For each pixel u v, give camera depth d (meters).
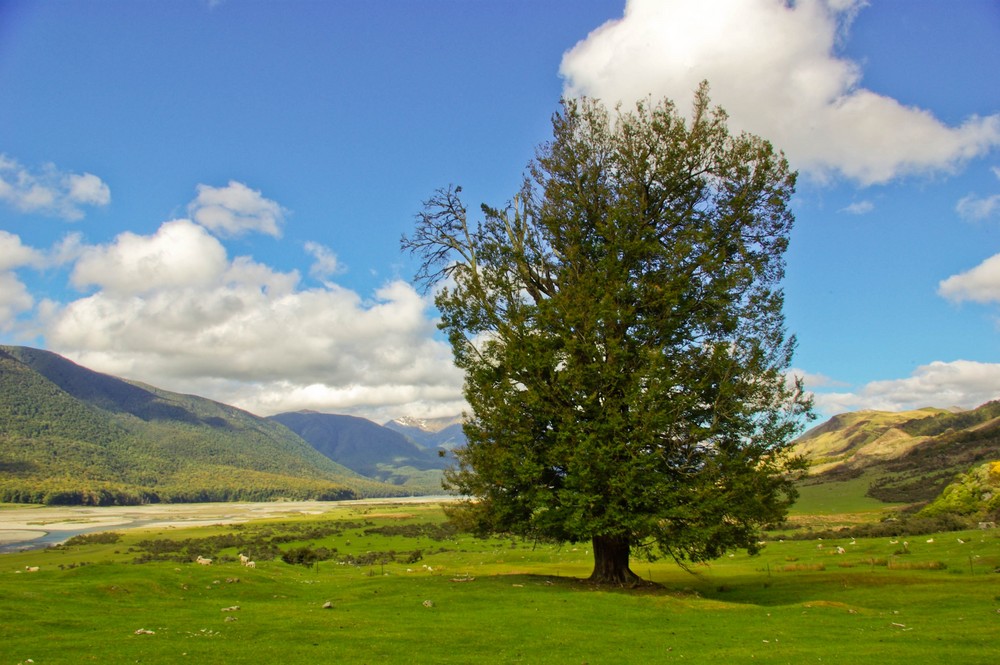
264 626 19.25
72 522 170.12
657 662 15.07
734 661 14.95
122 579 27.33
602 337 27.70
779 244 30.45
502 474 27.55
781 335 28.44
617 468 25.27
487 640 17.47
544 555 60.47
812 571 36.09
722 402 26.91
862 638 17.39
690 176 30.78
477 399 29.33
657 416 25.27
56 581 27.77
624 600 24.25
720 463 26.14
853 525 75.31
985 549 36.75
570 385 27.17
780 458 27.77
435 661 15.04
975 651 15.14
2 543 108.56
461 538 95.31
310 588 31.06
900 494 109.75
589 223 31.42
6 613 19.97
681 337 28.89
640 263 29.72
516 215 33.53
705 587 32.00
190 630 18.66
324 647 16.39
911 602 23.77
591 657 15.66
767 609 22.64
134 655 15.17
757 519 27.03
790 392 27.50
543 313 28.55
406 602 24.25
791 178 30.45
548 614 21.50
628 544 29.41
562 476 28.42
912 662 14.17
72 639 17.08
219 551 85.50
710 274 28.75
